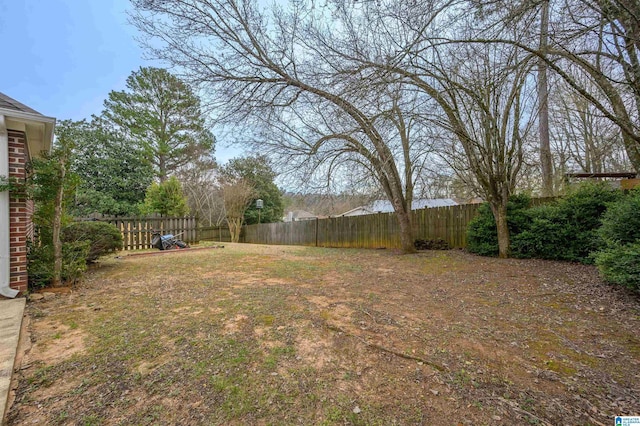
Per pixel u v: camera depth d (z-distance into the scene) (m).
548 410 1.73
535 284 4.50
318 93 6.71
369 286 4.61
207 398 1.83
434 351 2.44
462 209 8.73
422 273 5.56
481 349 2.48
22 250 4.17
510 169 7.03
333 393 1.89
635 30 3.19
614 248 4.14
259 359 2.30
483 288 4.39
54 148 4.82
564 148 12.17
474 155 6.62
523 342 2.62
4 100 4.32
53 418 1.64
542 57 3.65
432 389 1.93
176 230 11.89
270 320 3.12
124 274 5.61
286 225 15.68
